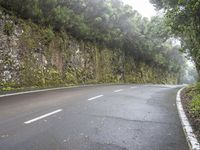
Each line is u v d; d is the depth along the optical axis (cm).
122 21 3281
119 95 1384
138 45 3859
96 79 2733
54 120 729
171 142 576
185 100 1330
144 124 728
